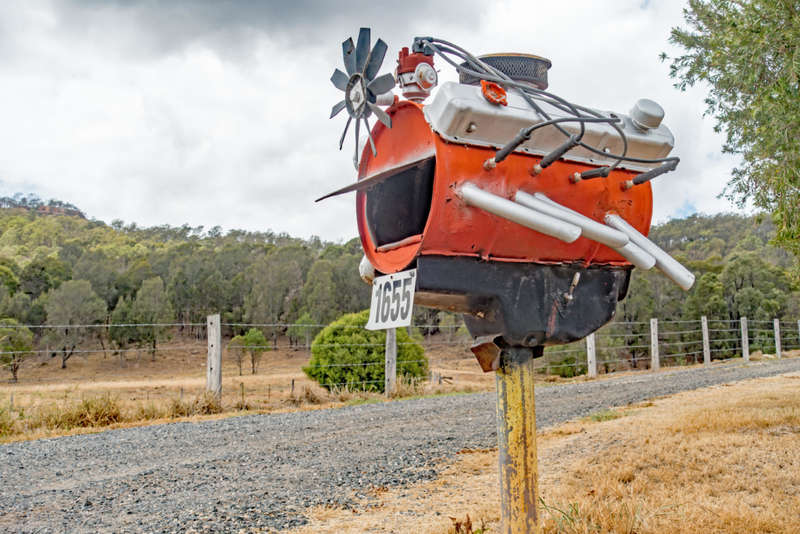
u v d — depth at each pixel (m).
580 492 3.74
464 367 48.41
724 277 45.56
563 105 2.57
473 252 2.39
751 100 4.75
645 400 8.42
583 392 10.34
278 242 166.50
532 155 2.44
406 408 9.36
